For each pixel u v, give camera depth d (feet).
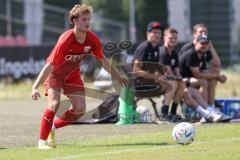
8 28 456.04
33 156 82.99
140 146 90.02
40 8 500.33
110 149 87.66
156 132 107.65
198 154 80.89
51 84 92.17
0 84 293.02
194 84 127.65
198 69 128.26
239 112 133.69
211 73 135.03
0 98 243.81
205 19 573.74
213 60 134.41
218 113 123.54
